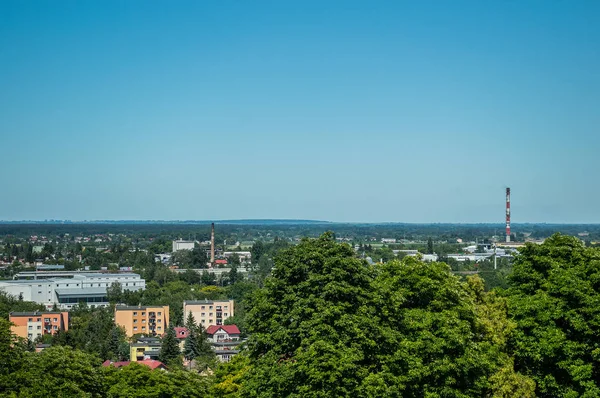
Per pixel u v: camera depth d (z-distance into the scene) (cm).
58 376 6247
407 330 4644
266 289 4934
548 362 4831
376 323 4444
